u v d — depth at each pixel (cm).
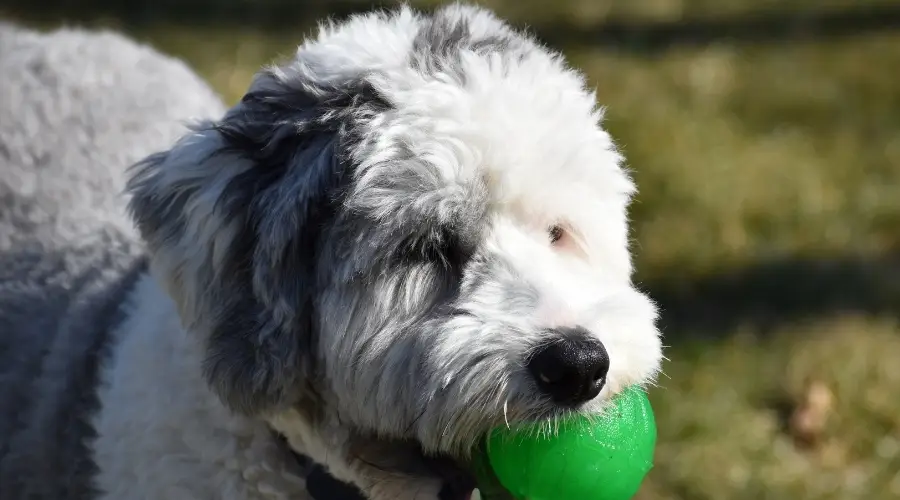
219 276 414
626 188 449
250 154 416
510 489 403
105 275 514
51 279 525
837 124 1025
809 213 871
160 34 1150
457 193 387
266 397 410
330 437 428
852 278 802
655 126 992
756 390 706
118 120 596
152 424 441
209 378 412
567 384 375
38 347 508
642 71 1123
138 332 468
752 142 983
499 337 380
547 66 431
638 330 406
